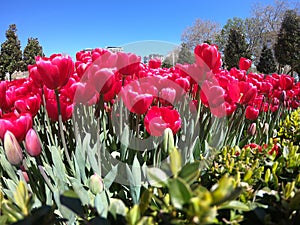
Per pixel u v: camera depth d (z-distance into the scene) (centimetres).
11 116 100
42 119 154
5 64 3009
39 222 52
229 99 154
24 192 61
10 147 88
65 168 120
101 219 65
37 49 3362
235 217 68
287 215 68
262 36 3419
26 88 147
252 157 114
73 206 63
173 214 60
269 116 222
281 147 138
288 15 2577
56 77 97
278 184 88
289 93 275
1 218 60
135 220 54
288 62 2539
